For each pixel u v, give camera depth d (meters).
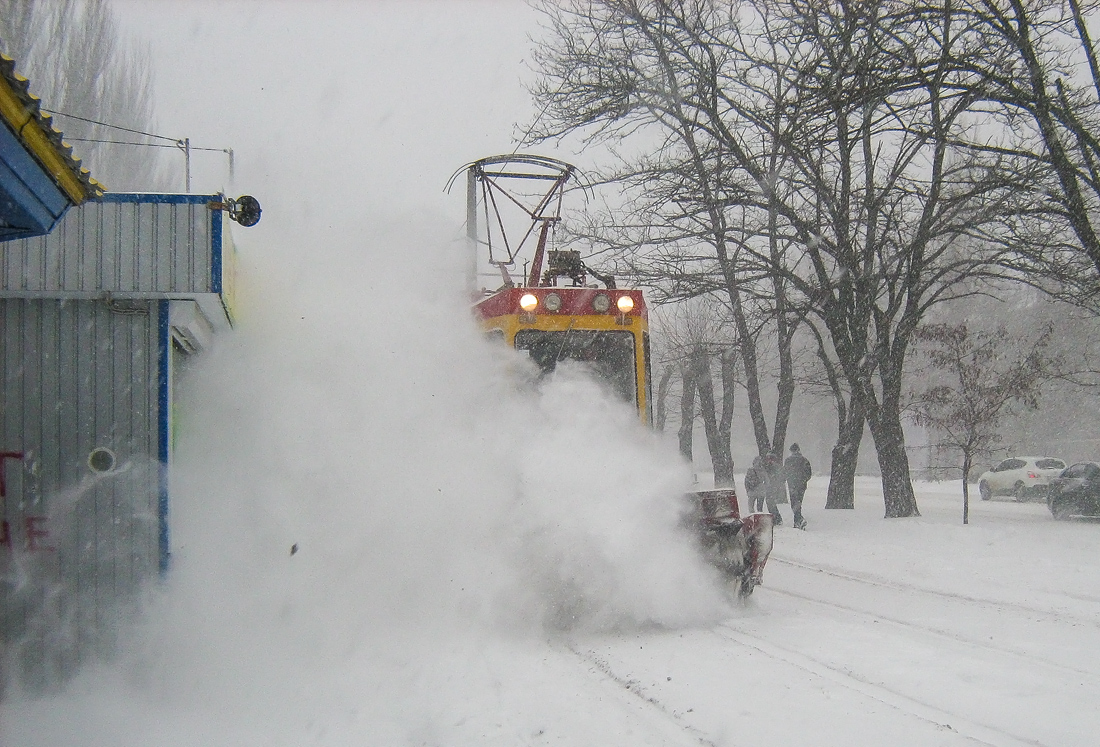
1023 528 16.72
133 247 6.42
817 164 18.23
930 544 14.32
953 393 19.06
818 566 12.32
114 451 6.41
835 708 5.40
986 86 15.47
